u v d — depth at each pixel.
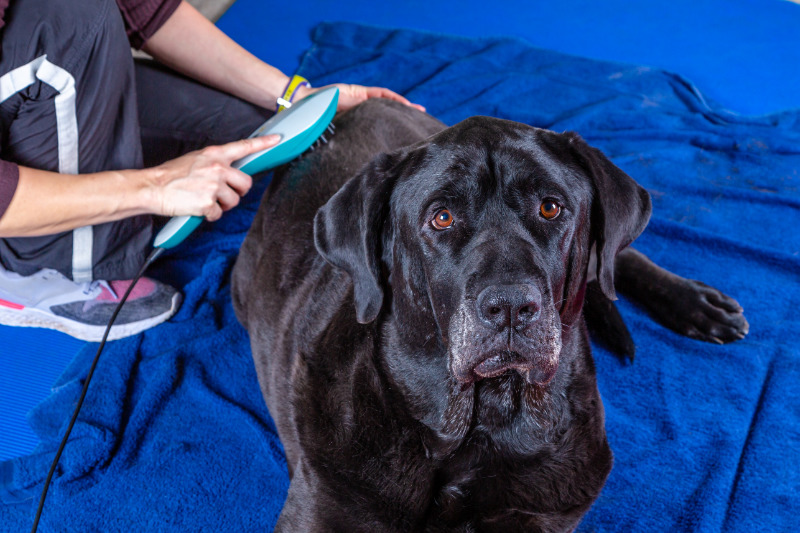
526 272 1.51
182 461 2.34
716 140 3.64
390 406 1.76
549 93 4.09
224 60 3.02
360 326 1.86
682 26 4.88
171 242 2.52
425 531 1.76
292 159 2.71
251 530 2.13
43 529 2.14
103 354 2.72
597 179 1.69
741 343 2.61
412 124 2.91
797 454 2.21
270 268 2.46
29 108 2.38
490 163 1.60
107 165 2.69
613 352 2.63
